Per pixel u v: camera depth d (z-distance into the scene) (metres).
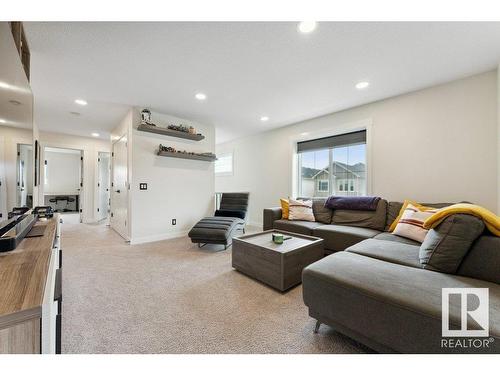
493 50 1.97
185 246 3.29
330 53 2.02
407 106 2.87
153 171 3.66
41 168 4.87
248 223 5.19
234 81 2.57
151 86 2.70
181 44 1.89
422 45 1.90
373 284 1.13
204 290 1.92
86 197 5.46
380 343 1.07
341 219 3.04
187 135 3.83
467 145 2.45
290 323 1.46
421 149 2.76
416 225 2.12
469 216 1.29
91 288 1.94
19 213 1.44
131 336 1.32
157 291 1.90
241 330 1.39
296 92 2.87
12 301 0.57
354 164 3.63
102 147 5.71
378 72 2.36
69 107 3.39
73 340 1.28
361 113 3.31
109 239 3.68
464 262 1.28
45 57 2.05
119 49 1.95
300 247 2.05
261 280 2.05
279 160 4.57
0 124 1.17
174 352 1.20
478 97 2.38
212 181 4.48
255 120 4.09
